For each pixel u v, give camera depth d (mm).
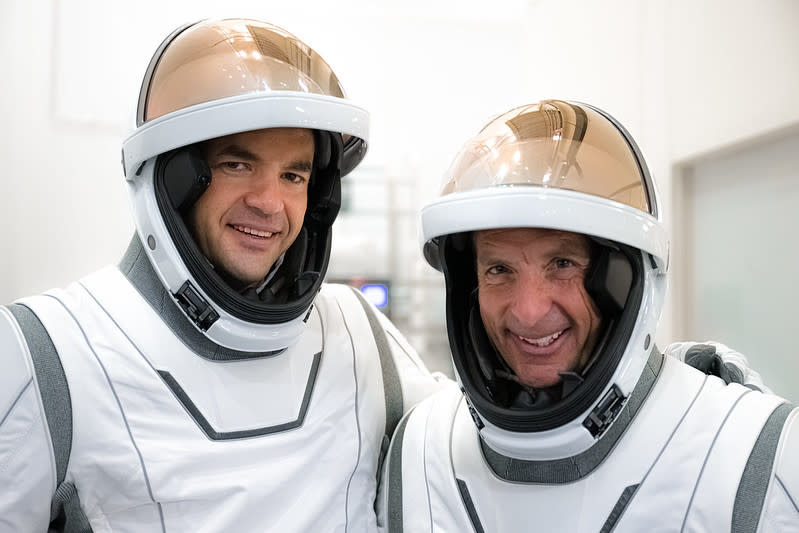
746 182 2086
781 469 721
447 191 825
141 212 880
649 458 790
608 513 785
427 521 887
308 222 986
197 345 892
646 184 833
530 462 837
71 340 843
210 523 835
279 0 3734
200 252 858
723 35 2059
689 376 846
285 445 898
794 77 1789
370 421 986
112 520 830
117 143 2785
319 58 924
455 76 3928
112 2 2773
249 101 805
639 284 802
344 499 919
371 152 3881
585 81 2828
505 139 813
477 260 836
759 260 2035
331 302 1097
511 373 873
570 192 732
